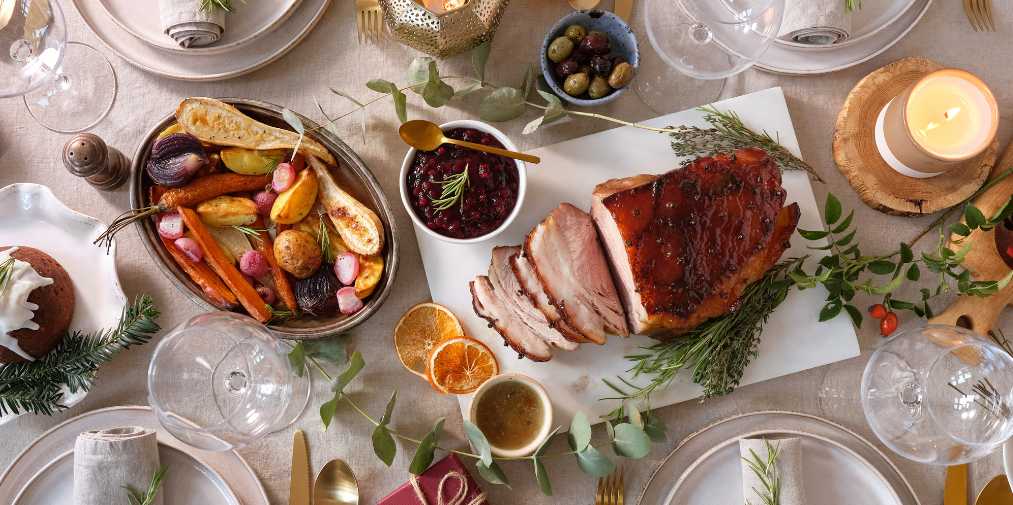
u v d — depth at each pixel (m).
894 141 0.92
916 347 0.90
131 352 0.96
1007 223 0.93
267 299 0.93
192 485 0.94
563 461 0.96
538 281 0.92
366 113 0.97
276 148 0.91
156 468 0.90
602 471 0.88
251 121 0.90
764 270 0.90
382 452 0.91
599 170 0.96
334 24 0.97
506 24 0.97
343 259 0.92
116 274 0.92
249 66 0.95
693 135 0.93
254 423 0.87
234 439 0.87
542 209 0.96
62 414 0.95
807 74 0.96
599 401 0.96
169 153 0.89
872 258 0.93
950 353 0.89
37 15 0.84
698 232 0.87
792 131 0.96
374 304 0.91
